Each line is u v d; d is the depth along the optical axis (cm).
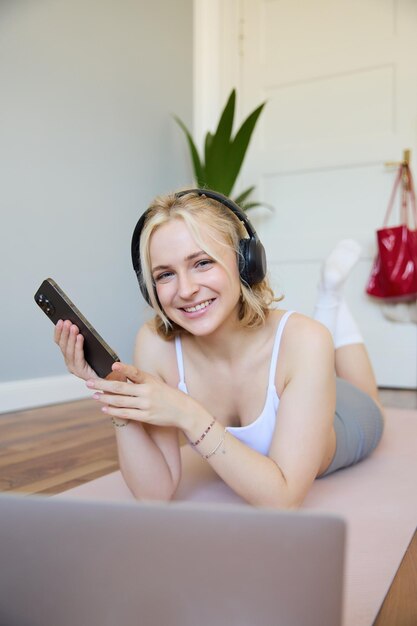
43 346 254
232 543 42
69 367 96
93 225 278
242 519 42
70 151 264
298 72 334
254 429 110
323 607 43
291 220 336
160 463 108
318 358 101
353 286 315
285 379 105
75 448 171
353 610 74
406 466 141
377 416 150
